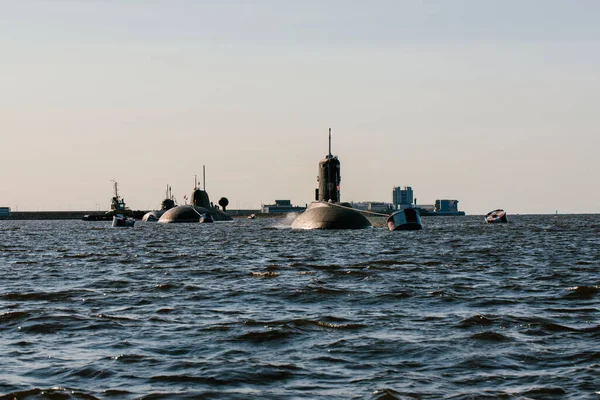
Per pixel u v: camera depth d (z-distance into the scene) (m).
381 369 25.95
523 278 53.16
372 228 149.00
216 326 34.12
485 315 36.00
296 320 34.94
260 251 87.75
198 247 99.94
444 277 54.31
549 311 37.31
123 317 37.03
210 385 24.19
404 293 44.19
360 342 30.20
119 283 52.66
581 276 54.31
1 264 73.00
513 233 138.00
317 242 105.12
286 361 27.27
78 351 29.30
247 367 26.34
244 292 45.91
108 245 110.31
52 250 98.12
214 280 53.66
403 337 31.09
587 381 23.86
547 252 81.88
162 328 33.91
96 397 22.95
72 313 38.41
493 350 28.45
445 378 24.67
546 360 26.81
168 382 24.56
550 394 22.62
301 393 23.23
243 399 22.69
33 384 24.50
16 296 45.66
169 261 74.06
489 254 78.56
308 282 51.06
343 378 24.91
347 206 153.75
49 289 49.56
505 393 22.81
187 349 29.44
